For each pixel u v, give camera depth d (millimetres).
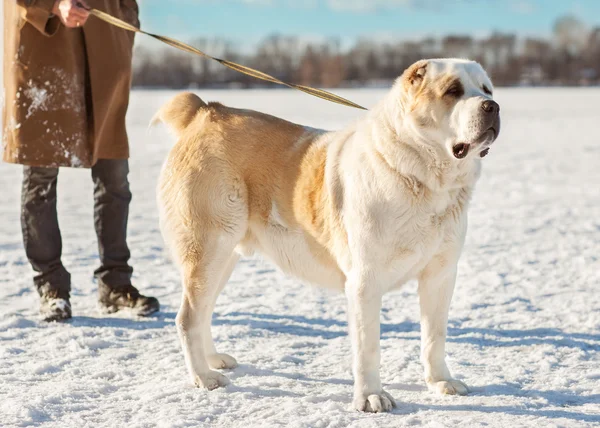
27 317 4984
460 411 3312
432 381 3660
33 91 4699
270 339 4590
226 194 3828
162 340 4539
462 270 6340
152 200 10648
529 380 3773
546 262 6527
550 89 67375
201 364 3770
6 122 4777
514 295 5504
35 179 4883
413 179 3342
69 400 3484
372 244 3377
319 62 84562
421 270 3574
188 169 3889
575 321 4824
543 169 13516
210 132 3947
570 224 8305
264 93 55094
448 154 3309
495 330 4703
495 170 13562
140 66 79125
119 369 3980
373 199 3373
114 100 4949
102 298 5195
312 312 5207
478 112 3156
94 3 4762
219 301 5535
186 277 3865
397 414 3291
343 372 3959
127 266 5207
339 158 3611
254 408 3385
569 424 3123
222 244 3848
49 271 5000
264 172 3846
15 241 7637
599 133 20500
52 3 4453
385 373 3936
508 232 7941
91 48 4801
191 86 80125
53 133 4734
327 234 3627
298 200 3732
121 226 5152
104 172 5074
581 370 3893
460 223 3490
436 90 3285
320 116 25328
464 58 3617
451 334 4652
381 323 4957
